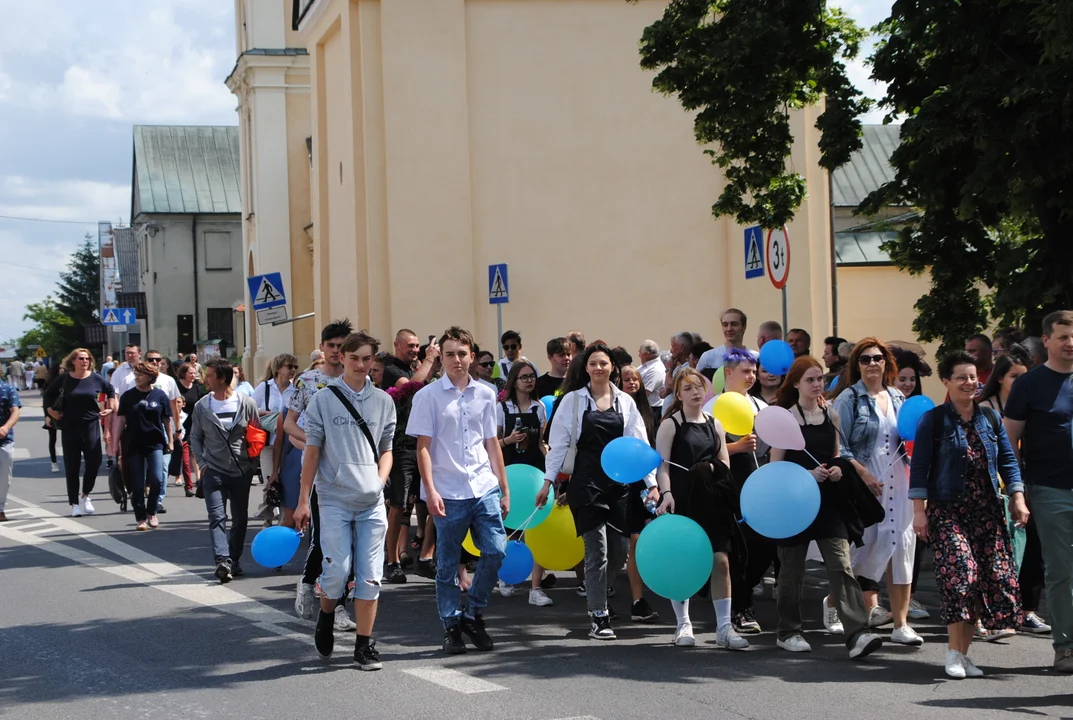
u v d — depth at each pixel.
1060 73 11.28
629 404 8.81
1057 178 11.83
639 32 20.38
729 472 8.49
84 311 87.75
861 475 8.13
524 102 20.16
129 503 17.47
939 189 12.93
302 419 7.70
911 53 13.41
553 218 20.23
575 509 8.60
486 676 7.41
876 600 9.03
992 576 7.46
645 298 20.41
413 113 19.81
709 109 14.06
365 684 7.20
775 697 6.86
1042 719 6.41
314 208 24.50
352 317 20.91
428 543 11.14
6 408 15.74
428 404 8.08
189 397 19.36
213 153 63.59
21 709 6.71
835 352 12.87
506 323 20.11
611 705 6.67
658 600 10.14
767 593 10.44
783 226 14.57
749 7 13.62
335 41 22.72
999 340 10.62
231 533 11.29
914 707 6.64
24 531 14.55
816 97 14.37
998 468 7.60
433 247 19.86
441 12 19.81
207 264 61.38
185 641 8.42
